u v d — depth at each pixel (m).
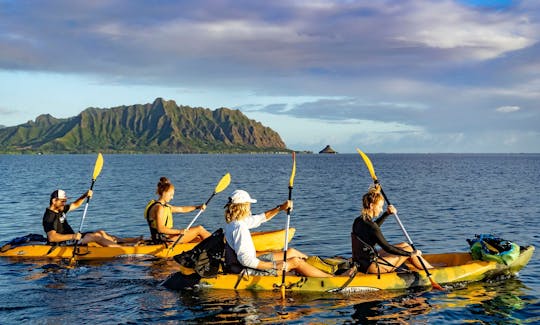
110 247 10.90
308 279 8.14
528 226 15.96
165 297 7.82
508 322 6.76
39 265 10.13
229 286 8.12
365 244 8.25
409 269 8.97
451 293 8.06
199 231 11.44
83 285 8.56
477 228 15.58
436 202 23.81
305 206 22.22
